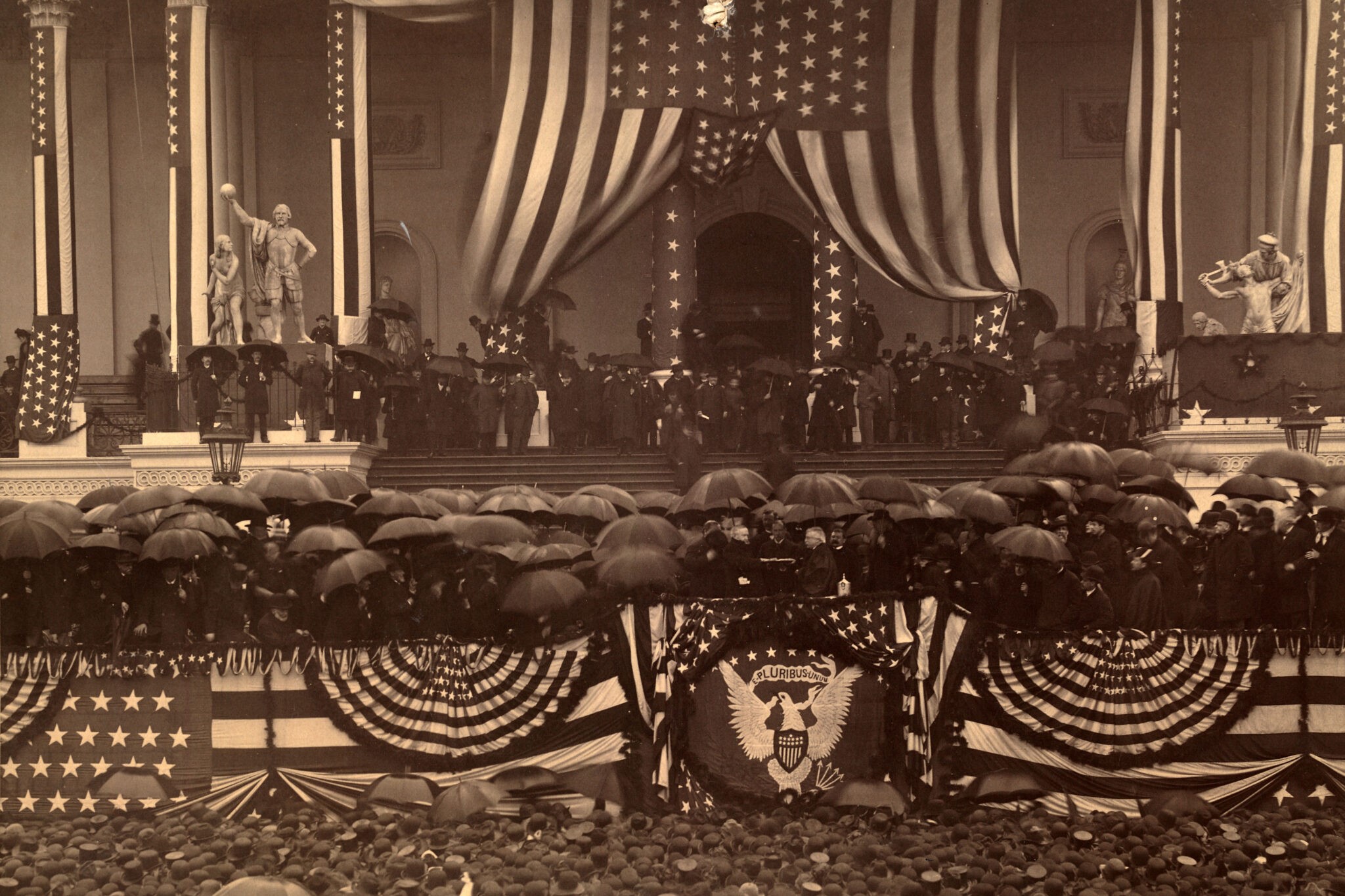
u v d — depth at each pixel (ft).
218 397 67.26
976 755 32.78
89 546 34.35
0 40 91.91
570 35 69.56
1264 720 33.81
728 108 69.46
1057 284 93.71
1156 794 33.32
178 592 33.50
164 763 32.73
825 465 68.28
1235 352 67.97
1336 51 69.15
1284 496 39.17
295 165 93.97
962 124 69.46
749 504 39.91
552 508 41.73
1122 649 33.53
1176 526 35.73
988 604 35.17
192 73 71.92
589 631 33.12
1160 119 71.61
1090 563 35.04
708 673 32.81
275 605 33.99
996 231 69.46
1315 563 35.63
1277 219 89.61
